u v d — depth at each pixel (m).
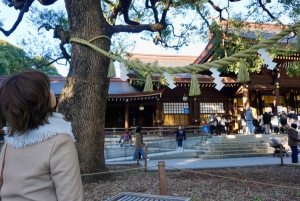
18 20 7.06
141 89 20.38
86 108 5.55
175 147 14.60
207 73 20.58
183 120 19.38
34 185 1.10
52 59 8.88
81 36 5.69
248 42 7.92
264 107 21.34
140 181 5.80
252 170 7.66
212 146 13.53
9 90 1.14
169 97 19.22
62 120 1.28
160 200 2.84
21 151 1.14
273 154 11.57
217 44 8.71
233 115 20.30
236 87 19.75
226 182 5.82
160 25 6.82
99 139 5.78
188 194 4.72
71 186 1.09
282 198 4.52
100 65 5.70
